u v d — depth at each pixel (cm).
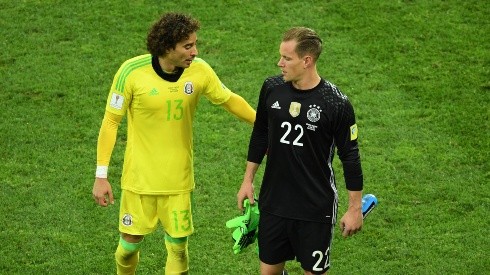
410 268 2822
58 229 3011
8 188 3241
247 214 2452
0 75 4006
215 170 3384
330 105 2266
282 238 2402
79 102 3828
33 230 3002
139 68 2403
